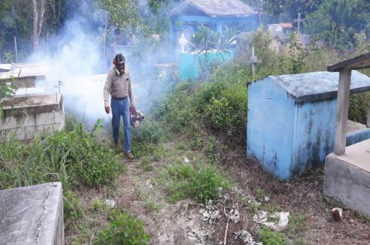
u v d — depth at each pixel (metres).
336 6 12.59
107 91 6.06
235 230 4.16
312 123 5.29
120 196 4.85
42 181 4.52
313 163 5.50
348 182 4.52
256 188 5.14
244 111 6.69
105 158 5.36
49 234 2.80
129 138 6.15
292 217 4.45
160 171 5.62
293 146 5.18
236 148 6.43
